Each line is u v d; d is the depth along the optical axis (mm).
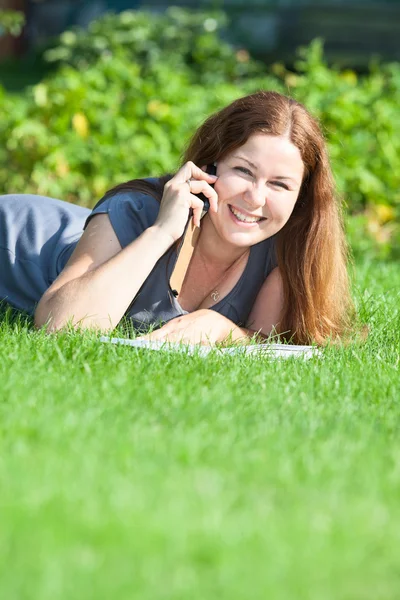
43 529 4203
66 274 8227
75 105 15914
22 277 8953
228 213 8141
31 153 15883
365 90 16984
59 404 6012
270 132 7996
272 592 3852
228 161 8094
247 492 4840
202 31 29891
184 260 8453
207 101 16703
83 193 15859
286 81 17297
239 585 3889
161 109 16000
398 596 3945
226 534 4297
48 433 5395
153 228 8141
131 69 16781
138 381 6688
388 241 15797
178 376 6887
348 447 5559
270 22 34156
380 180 16188
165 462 5113
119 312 7992
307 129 8211
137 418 5887
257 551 4160
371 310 10016
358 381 7156
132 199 8492
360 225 15430
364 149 15969
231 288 8773
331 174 8664
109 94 16281
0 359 6930
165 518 4418
